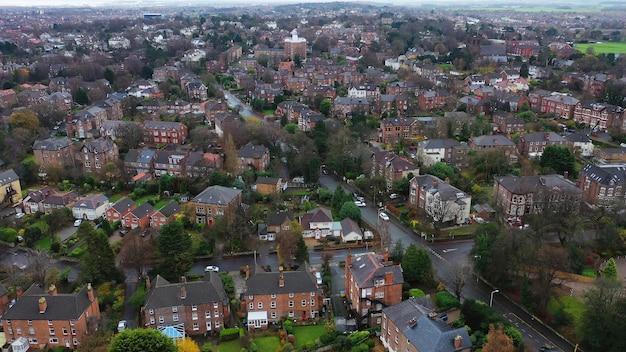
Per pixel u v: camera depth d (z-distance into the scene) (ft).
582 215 506.07
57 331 354.13
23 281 412.36
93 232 427.74
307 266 420.36
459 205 527.81
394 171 607.78
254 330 373.61
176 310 364.99
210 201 536.42
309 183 651.66
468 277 437.58
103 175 652.89
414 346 311.06
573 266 425.28
